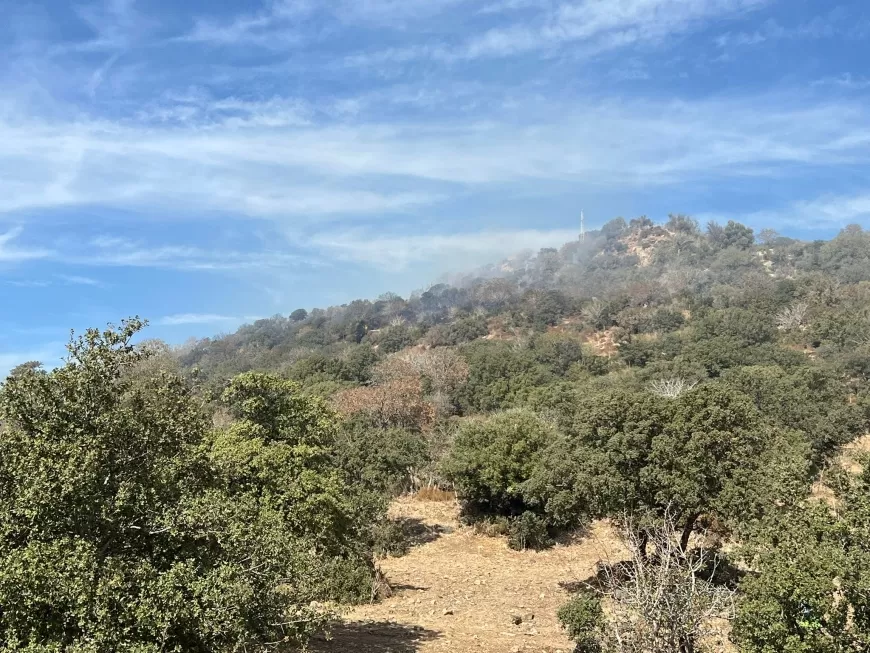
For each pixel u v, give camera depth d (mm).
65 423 7531
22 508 6566
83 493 6836
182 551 7461
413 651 12125
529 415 28156
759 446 16250
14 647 5918
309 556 9289
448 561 22375
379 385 51969
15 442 7098
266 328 160250
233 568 7180
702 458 15758
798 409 33188
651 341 83625
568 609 10695
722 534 16719
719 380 42875
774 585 7465
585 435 17969
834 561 7277
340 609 10789
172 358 47938
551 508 18578
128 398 8195
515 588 18734
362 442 26109
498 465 24938
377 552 22641
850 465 30922
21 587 5953
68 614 6121
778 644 7277
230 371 106125
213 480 8836
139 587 6648
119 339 8062
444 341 107938
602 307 106000
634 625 8406
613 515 17406
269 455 11961
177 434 8266
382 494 25125
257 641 7715
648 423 16391
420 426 43625
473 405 63594
